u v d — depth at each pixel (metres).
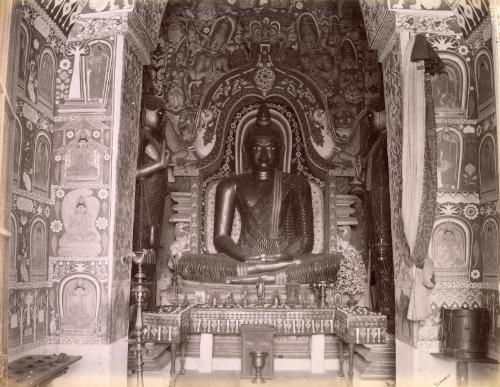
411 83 7.16
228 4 11.38
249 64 11.18
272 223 10.66
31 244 6.61
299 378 8.88
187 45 11.29
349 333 8.17
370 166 10.04
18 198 6.27
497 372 6.65
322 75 11.20
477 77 7.32
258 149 10.88
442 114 7.38
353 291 9.72
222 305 9.34
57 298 7.07
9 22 5.24
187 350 9.52
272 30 11.34
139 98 8.43
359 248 10.71
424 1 7.54
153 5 8.40
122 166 7.52
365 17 8.83
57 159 7.30
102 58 7.45
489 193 6.94
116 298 7.25
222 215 10.73
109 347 6.98
